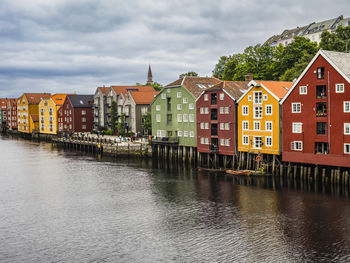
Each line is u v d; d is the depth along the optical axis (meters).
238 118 60.91
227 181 54.78
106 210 43.38
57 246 33.41
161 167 69.06
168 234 35.31
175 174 61.94
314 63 49.88
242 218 38.72
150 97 102.75
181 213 41.22
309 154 51.12
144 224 38.22
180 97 73.56
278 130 54.91
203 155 69.50
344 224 35.94
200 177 58.59
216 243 32.88
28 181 59.84
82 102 127.69
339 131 47.81
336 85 47.75
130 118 102.50
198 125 68.94
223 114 63.47
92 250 32.38
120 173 64.56
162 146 78.38
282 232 34.66
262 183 52.28
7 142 127.88
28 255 31.77
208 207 42.88
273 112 55.38
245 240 33.25
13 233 36.72
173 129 76.06
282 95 55.53
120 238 34.78
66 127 128.88
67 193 51.66
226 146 63.47
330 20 116.75
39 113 141.62
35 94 152.88
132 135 100.94
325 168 50.41
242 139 60.59
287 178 54.12
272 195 46.28
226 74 103.69
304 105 51.22
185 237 34.47
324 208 40.56
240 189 49.94
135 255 31.19
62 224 38.97
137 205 44.94
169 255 30.94
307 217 38.19
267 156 57.38
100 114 121.31
